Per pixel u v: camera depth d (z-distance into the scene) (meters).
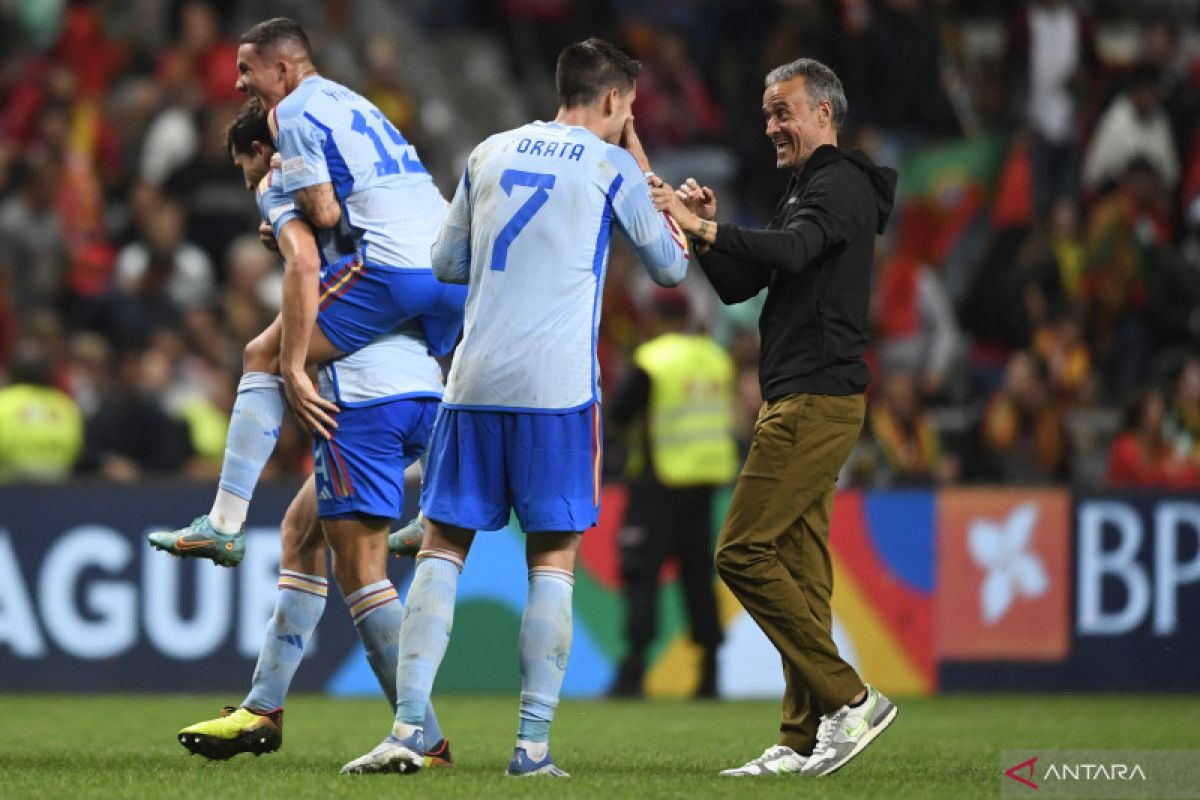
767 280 20.61
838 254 19.83
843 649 37.50
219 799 16.62
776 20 61.53
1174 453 42.78
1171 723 30.44
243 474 20.75
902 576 37.78
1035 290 50.91
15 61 55.12
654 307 37.16
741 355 43.38
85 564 35.41
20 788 17.58
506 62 64.88
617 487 36.62
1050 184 56.62
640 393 35.88
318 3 61.94
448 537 19.11
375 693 35.59
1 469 39.56
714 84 61.66
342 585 20.41
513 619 36.47
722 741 25.91
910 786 18.62
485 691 36.25
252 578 35.56
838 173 19.83
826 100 20.16
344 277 19.92
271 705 20.66
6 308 45.16
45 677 35.22
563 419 18.73
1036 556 38.12
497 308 18.69
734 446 37.81
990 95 58.34
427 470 19.17
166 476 40.00
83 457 39.97
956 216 55.12
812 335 19.81
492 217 18.75
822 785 18.45
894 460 41.25
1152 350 52.19
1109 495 38.38
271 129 20.09
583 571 36.69
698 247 19.91
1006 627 37.94
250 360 20.98
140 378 40.72
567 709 32.97
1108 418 48.47
